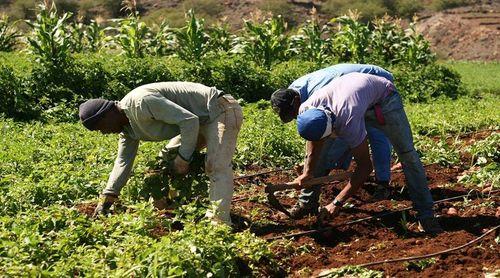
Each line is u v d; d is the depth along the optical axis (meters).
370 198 8.90
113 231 6.79
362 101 6.94
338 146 7.86
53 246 6.35
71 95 14.25
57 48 14.58
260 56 18.84
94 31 19.39
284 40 19.31
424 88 18.34
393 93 7.25
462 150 10.73
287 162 10.42
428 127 12.40
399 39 21.02
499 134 10.52
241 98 15.66
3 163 9.45
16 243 6.21
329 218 7.76
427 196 7.49
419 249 7.01
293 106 7.59
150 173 7.98
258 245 6.61
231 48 19.88
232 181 7.28
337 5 41.59
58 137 11.08
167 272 5.81
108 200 7.36
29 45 16.25
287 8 39.81
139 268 5.83
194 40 17.25
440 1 43.44
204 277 6.01
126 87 14.83
